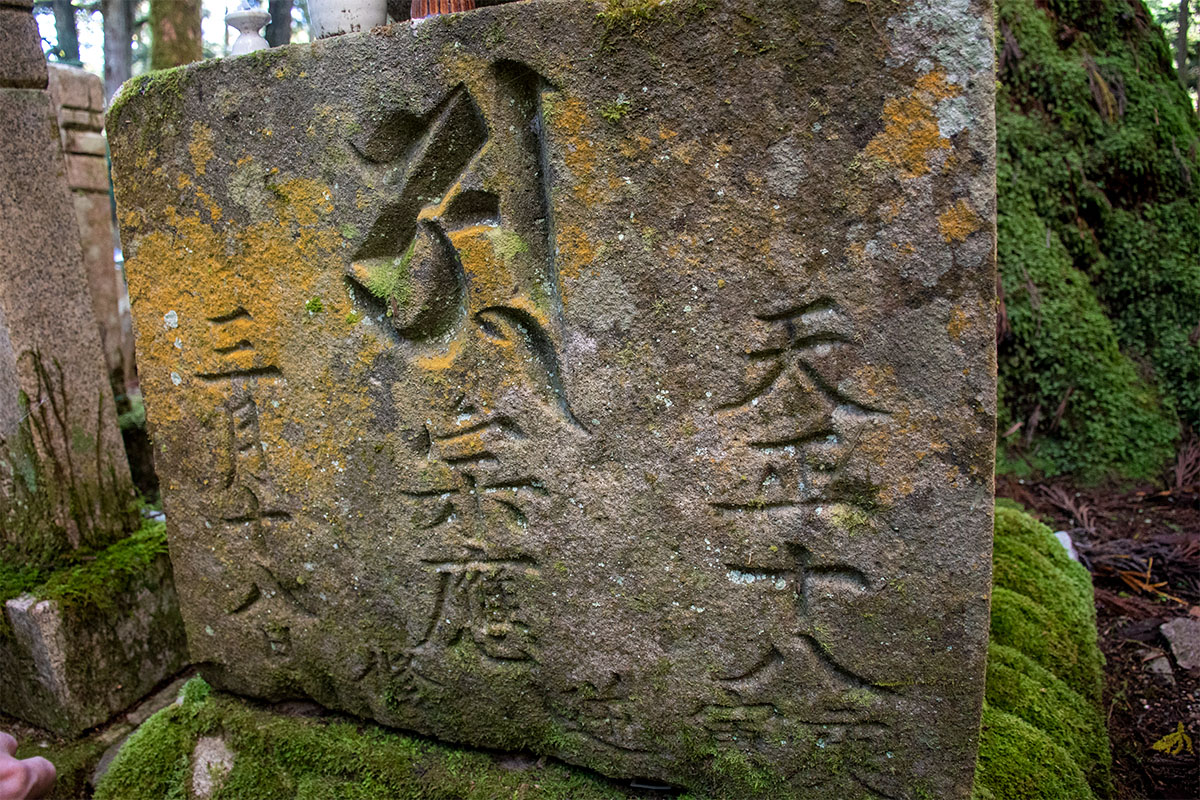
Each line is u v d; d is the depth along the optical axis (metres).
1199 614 2.54
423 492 1.62
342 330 1.60
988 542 1.29
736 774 1.56
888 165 1.20
